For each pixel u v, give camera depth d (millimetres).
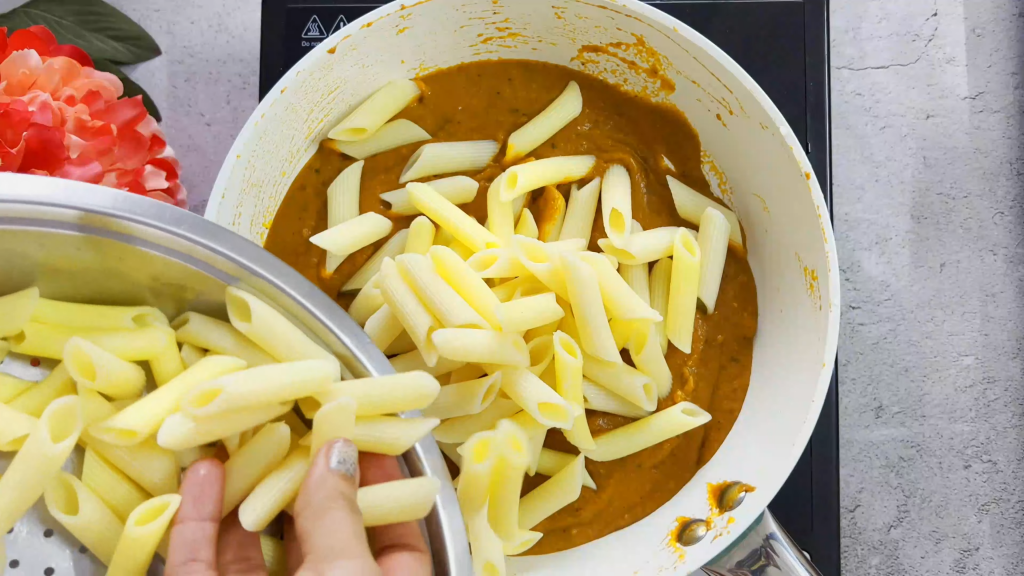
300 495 358
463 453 417
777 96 497
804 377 450
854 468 583
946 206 577
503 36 469
